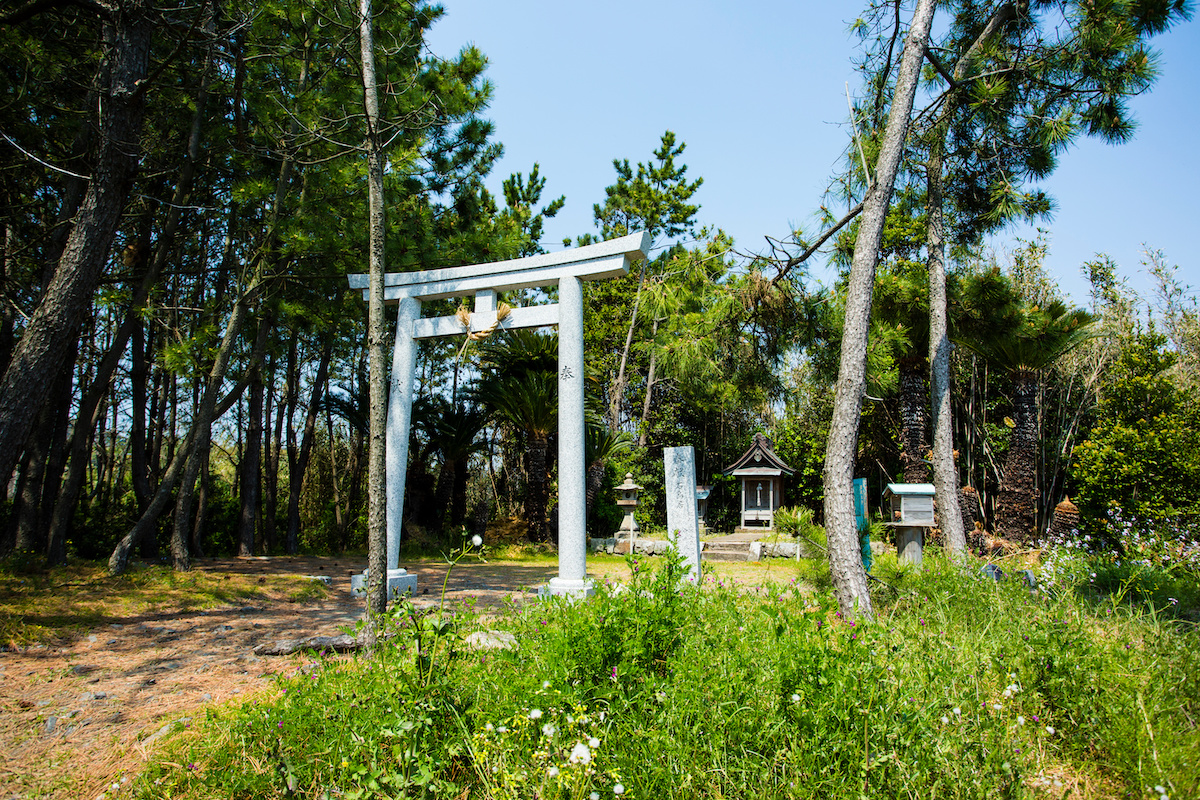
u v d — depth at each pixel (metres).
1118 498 11.02
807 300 7.08
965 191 9.89
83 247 5.91
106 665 4.50
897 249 15.91
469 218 13.03
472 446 15.90
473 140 11.80
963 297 10.88
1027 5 8.07
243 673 4.27
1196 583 6.11
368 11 5.13
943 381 8.81
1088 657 3.18
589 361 18.72
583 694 2.78
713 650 3.21
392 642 3.39
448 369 19.78
